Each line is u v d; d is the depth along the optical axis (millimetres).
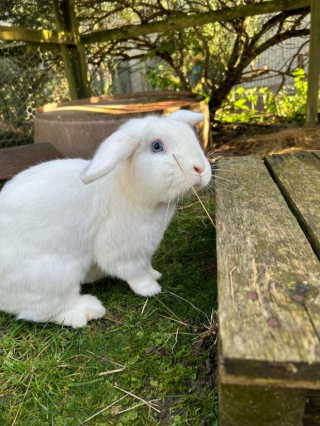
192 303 478
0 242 418
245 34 1168
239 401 229
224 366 209
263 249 305
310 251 299
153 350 411
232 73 1255
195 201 744
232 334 219
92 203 430
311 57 938
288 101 1392
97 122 755
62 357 406
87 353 413
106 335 438
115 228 436
